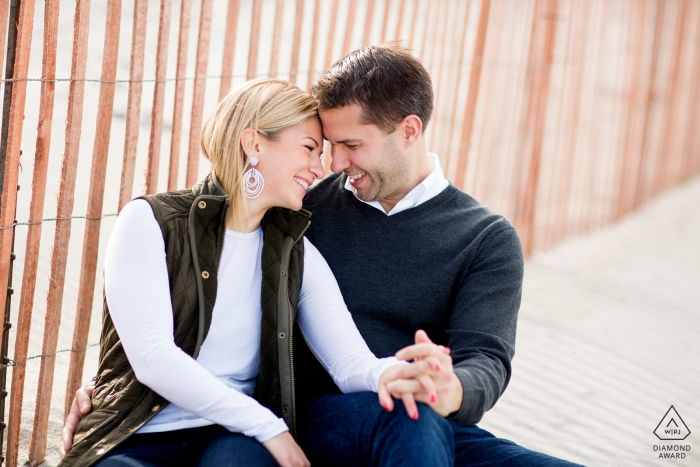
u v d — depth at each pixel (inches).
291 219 87.6
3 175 89.8
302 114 86.4
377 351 92.2
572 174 241.1
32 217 92.7
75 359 102.1
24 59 86.6
